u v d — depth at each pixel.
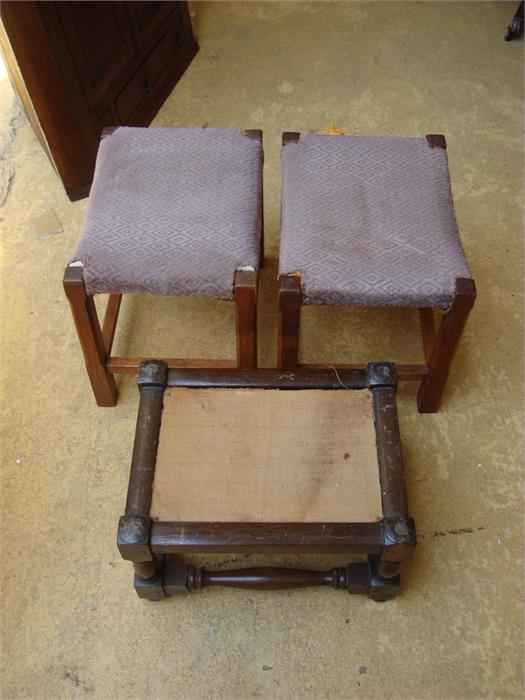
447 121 2.11
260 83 2.22
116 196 1.31
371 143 1.42
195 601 1.25
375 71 2.26
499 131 2.07
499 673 1.18
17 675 1.18
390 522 1.02
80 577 1.28
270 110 2.15
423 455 1.42
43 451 1.43
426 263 1.22
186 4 2.18
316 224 1.27
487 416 1.48
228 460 1.09
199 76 2.24
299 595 1.26
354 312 1.65
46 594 1.26
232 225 1.27
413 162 1.39
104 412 1.48
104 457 1.42
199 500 1.05
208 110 2.15
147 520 1.03
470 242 1.79
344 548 1.02
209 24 2.41
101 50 1.79
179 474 1.07
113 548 1.31
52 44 1.59
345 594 1.26
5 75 2.17
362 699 1.16
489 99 2.17
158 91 2.12
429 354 1.39
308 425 1.12
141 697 1.16
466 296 1.19
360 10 2.45
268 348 1.59
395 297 1.20
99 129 1.87
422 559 1.29
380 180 1.35
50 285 1.71
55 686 1.17
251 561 1.30
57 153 1.77
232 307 1.66
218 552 1.04
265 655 1.20
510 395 1.51
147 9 1.95
